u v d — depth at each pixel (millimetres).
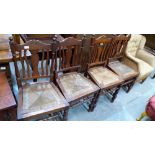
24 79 1617
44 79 2379
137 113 2252
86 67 2061
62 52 1728
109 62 2363
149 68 2518
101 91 1887
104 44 1999
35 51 1501
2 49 1678
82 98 1731
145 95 2627
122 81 2049
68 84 1793
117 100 2430
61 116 1865
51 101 1548
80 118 2031
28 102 1489
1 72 1548
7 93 1300
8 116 1324
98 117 2090
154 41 3836
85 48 2121
